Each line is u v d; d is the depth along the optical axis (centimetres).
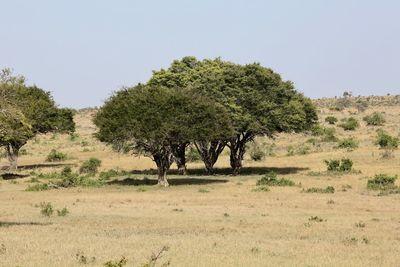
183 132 5559
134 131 5538
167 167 5825
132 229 2817
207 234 2661
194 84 7175
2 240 2386
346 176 6225
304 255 2103
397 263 1972
